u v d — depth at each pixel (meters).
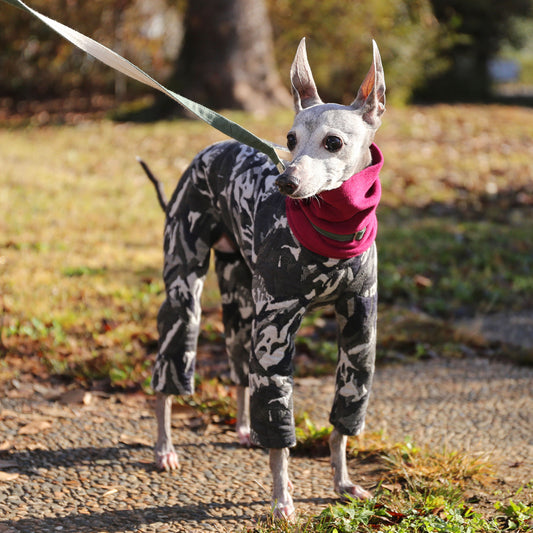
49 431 4.14
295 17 16.72
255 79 15.18
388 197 9.71
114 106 16.95
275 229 3.15
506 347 5.60
